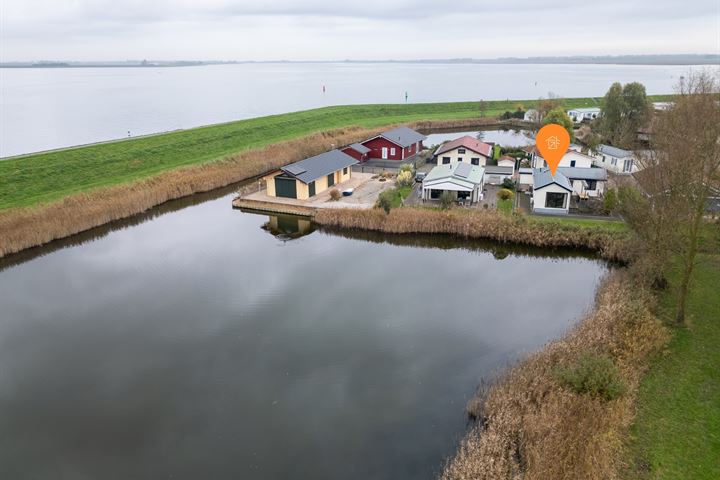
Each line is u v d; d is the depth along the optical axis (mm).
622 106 64812
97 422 18719
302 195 44844
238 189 51438
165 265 33125
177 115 106562
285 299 28250
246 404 19578
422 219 37469
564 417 16203
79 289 29703
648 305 23469
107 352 23297
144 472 16344
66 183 46500
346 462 16500
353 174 54375
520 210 38844
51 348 23594
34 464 16766
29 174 46188
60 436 18016
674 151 23219
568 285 29625
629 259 30859
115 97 150750
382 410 19000
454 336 24156
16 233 34594
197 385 20797
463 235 36719
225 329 25125
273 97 152625
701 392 18031
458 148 54625
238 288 29703
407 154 62125
